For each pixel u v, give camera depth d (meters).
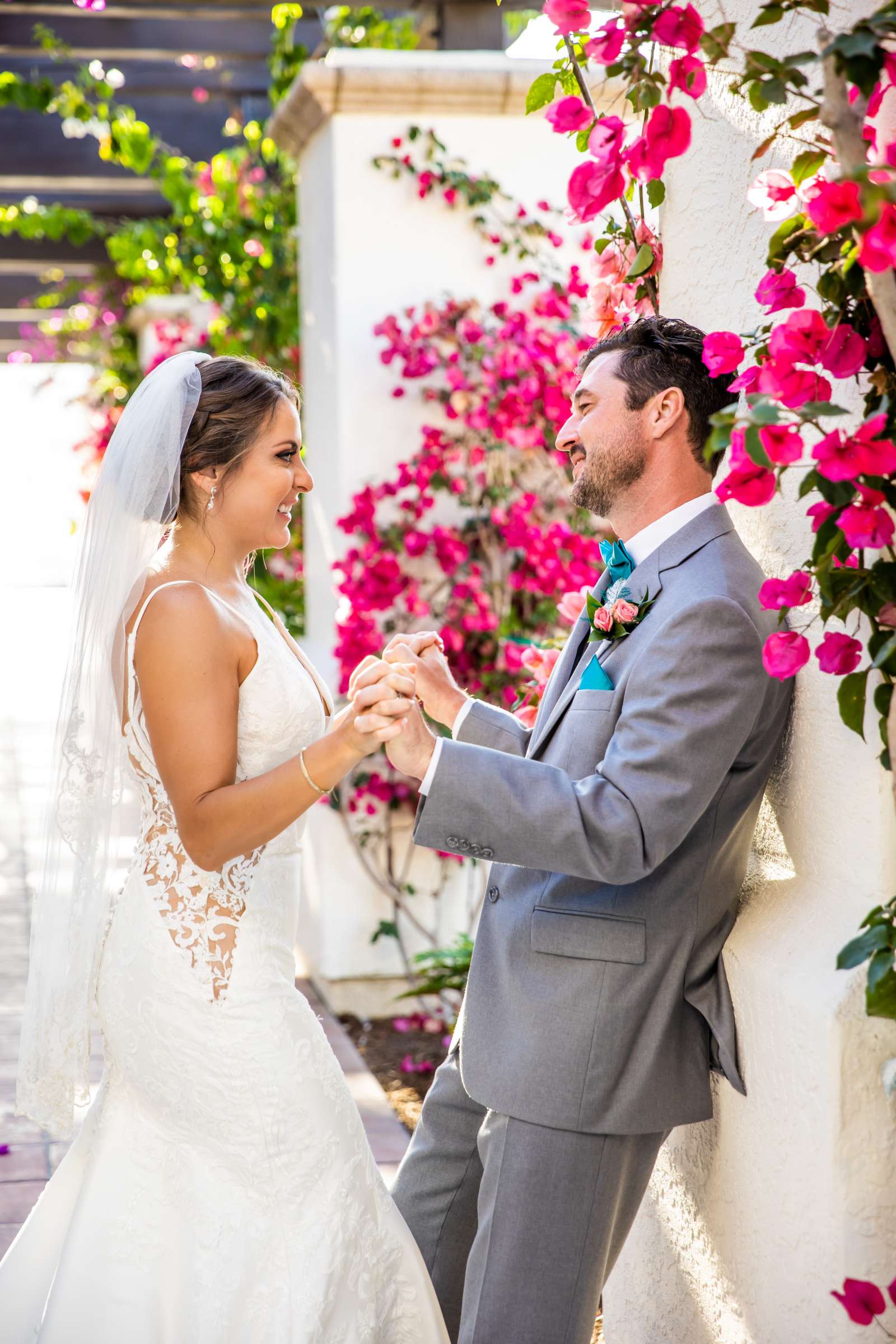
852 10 1.68
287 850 2.17
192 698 1.97
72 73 6.73
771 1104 1.84
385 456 4.45
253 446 2.14
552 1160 1.88
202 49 6.42
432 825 1.79
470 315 4.37
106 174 7.53
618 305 2.33
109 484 2.09
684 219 2.21
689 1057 1.94
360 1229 2.08
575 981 1.89
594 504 2.04
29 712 10.38
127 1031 2.04
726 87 2.05
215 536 2.17
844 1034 1.68
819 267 1.80
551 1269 1.89
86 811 2.12
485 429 4.33
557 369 4.34
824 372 1.77
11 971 4.79
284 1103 2.04
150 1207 2.02
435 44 5.49
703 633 1.78
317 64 4.24
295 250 6.27
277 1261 2.01
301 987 4.76
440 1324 2.15
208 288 6.57
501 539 4.42
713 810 1.89
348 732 1.87
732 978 1.94
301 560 5.95
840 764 1.79
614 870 1.75
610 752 1.81
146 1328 1.98
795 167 1.56
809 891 1.89
